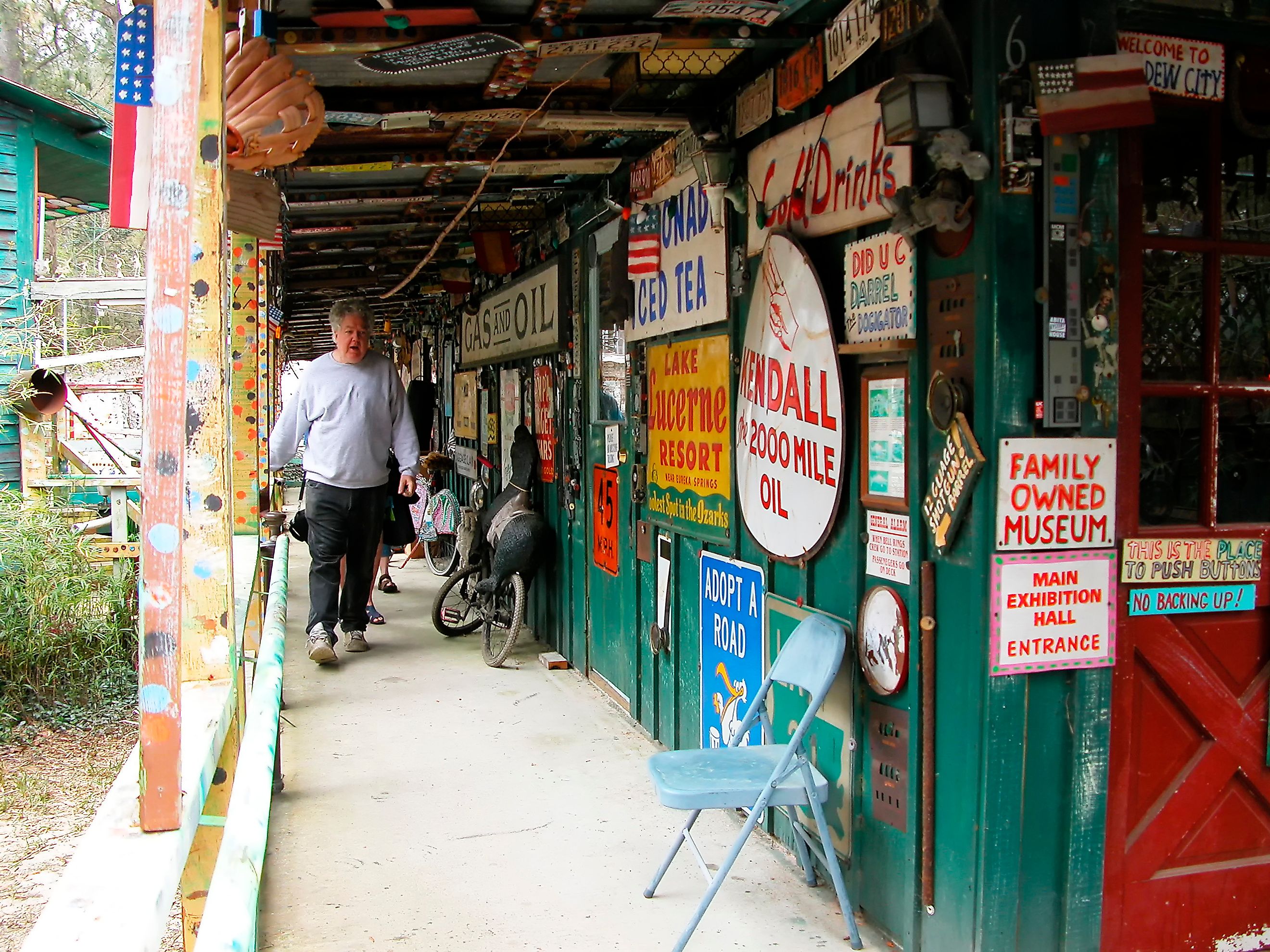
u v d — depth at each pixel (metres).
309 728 5.30
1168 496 2.85
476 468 9.08
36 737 6.04
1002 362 2.58
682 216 4.36
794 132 3.41
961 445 2.63
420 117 3.90
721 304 3.98
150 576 1.49
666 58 3.50
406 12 2.94
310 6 2.96
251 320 4.24
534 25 3.11
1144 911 2.82
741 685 3.96
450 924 3.28
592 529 5.98
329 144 4.63
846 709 3.24
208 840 2.59
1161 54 2.78
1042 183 2.59
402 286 8.35
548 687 6.04
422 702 5.74
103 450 10.55
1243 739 2.91
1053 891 2.71
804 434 3.38
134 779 1.68
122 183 2.19
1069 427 2.63
